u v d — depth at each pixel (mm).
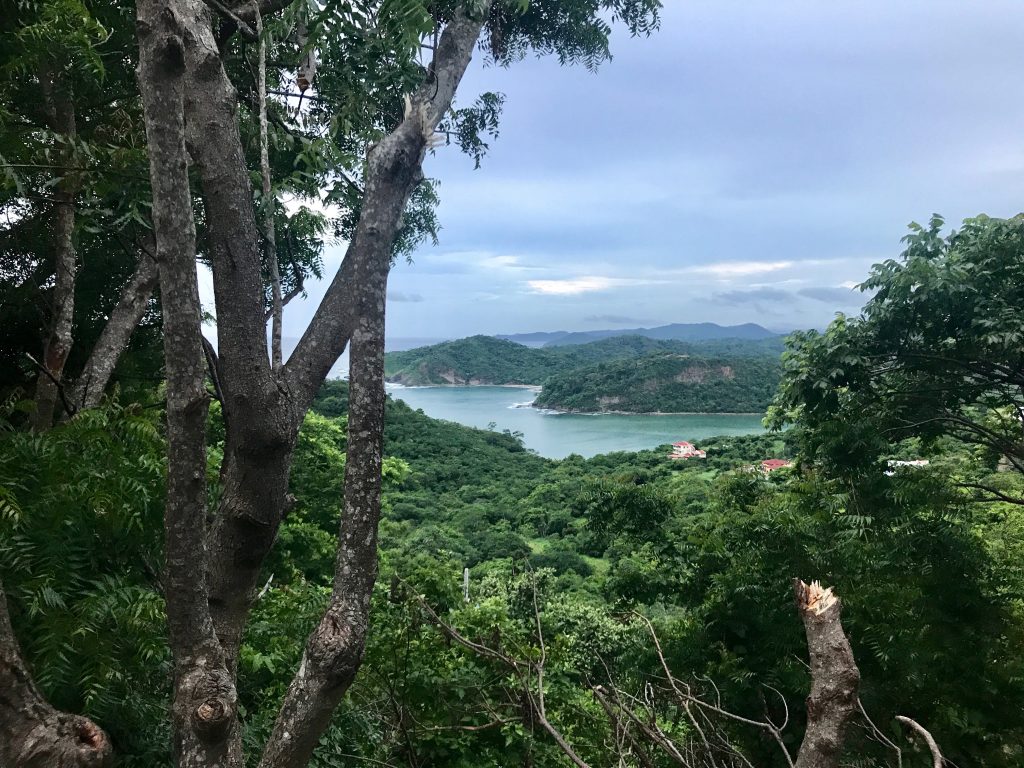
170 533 1545
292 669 3541
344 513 1875
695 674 5297
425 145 2047
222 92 2127
